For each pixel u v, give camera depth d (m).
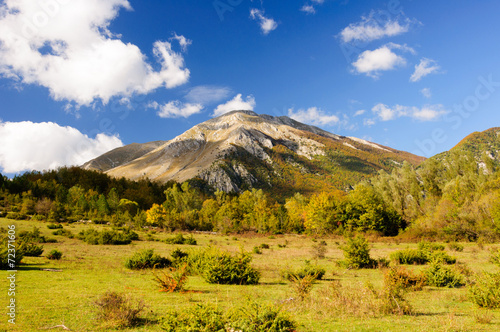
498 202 41.91
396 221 63.97
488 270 18.11
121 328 7.42
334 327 7.55
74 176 141.50
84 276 16.19
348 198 71.31
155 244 43.34
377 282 15.90
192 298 11.39
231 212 86.75
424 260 24.22
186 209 89.62
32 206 71.88
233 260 16.11
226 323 6.01
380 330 7.34
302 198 113.81
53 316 8.29
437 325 7.79
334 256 31.41
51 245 34.97
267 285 15.41
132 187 145.88
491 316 8.72
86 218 76.56
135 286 13.87
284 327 6.02
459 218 46.38
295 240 59.12
